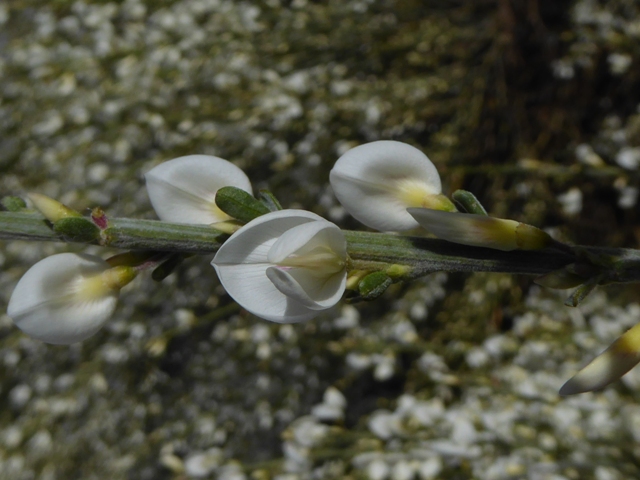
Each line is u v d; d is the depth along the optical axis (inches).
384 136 12.6
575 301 4.4
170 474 13.5
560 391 4.3
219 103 12.4
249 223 4.2
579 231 13.0
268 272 4.1
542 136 12.7
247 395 12.7
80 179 12.3
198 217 4.6
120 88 12.2
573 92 13.0
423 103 12.6
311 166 12.4
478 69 12.7
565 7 12.8
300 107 11.9
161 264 4.5
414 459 8.6
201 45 12.7
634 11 12.2
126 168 12.5
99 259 4.5
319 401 13.3
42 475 11.9
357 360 10.8
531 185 12.2
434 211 4.4
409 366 14.0
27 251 12.8
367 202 4.6
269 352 11.9
